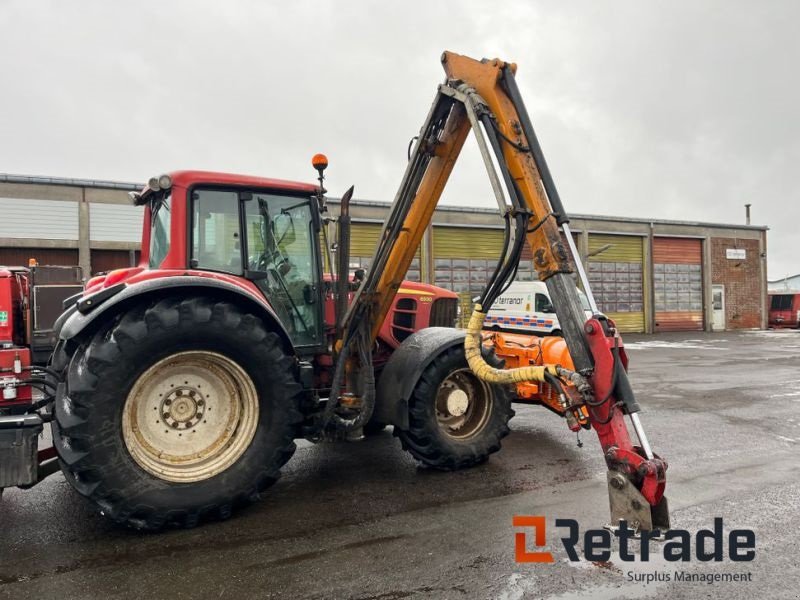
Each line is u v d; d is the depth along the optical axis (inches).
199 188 149.3
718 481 163.9
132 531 128.1
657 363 479.5
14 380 151.1
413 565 111.5
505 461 183.8
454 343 167.8
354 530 128.2
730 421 244.7
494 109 131.6
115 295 126.5
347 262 161.6
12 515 137.9
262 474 135.1
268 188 157.2
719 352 580.4
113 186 572.4
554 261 122.3
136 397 126.9
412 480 163.9
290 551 117.6
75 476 122.3
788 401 293.6
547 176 127.0
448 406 172.2
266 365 135.9
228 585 103.7
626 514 107.2
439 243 756.6
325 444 204.7
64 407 124.2
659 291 919.0
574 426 117.2
